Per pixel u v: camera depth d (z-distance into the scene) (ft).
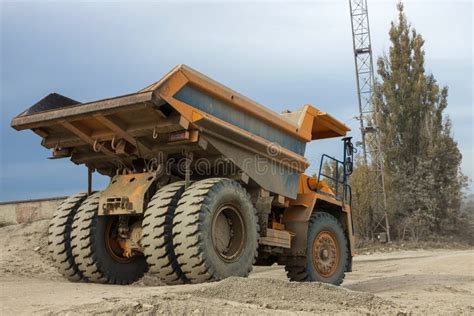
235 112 26.40
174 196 23.52
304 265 30.04
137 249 26.09
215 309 16.28
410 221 121.70
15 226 53.98
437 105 131.03
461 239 126.41
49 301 17.34
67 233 27.37
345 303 19.62
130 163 26.81
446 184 128.36
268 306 17.81
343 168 36.19
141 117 23.70
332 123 35.14
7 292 19.67
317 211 32.63
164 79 22.61
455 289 28.09
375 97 124.88
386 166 128.67
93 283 26.76
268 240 27.40
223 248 24.17
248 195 25.40
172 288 19.62
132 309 15.48
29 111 26.18
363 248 109.40
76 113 24.11
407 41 133.08
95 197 27.40
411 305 21.34
